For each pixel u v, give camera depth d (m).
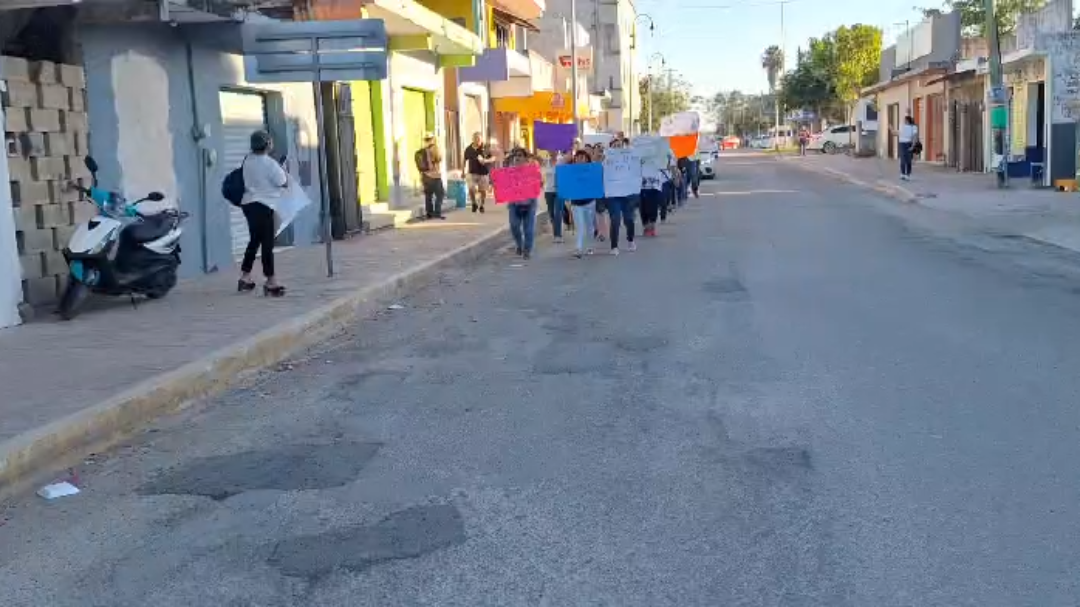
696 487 5.48
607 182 15.93
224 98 15.12
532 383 7.91
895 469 5.66
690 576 4.42
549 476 5.74
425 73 25.48
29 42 11.39
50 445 6.23
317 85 13.05
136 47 12.55
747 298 11.48
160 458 6.38
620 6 67.75
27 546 5.04
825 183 35.53
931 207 23.11
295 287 12.31
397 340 9.94
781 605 4.14
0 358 8.44
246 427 7.00
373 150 22.48
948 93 39.69
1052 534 4.74
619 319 10.54
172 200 13.20
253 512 5.36
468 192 28.08
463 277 14.47
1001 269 13.41
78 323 10.04
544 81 40.41
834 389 7.37
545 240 19.41
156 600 4.38
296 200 11.70
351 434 6.71
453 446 6.36
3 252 9.82
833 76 77.88
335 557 4.74
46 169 10.69
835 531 4.84
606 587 4.35
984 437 6.17
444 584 4.43
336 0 15.63
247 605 4.30
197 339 9.09
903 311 10.38
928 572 4.39
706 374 7.97
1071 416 6.54
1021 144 30.42
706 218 22.41
